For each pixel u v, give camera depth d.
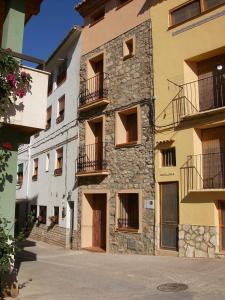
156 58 13.34
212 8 11.74
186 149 11.76
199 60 12.30
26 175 24.69
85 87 16.70
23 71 7.75
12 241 7.24
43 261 12.55
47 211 20.12
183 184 11.67
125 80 14.55
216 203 10.83
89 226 15.95
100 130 16.27
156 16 13.64
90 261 12.05
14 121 7.61
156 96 13.09
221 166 11.15
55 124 20.09
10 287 7.12
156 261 10.95
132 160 13.69
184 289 7.43
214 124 11.16
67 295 7.28
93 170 15.34
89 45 16.98
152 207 12.62
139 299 6.82
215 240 10.62
